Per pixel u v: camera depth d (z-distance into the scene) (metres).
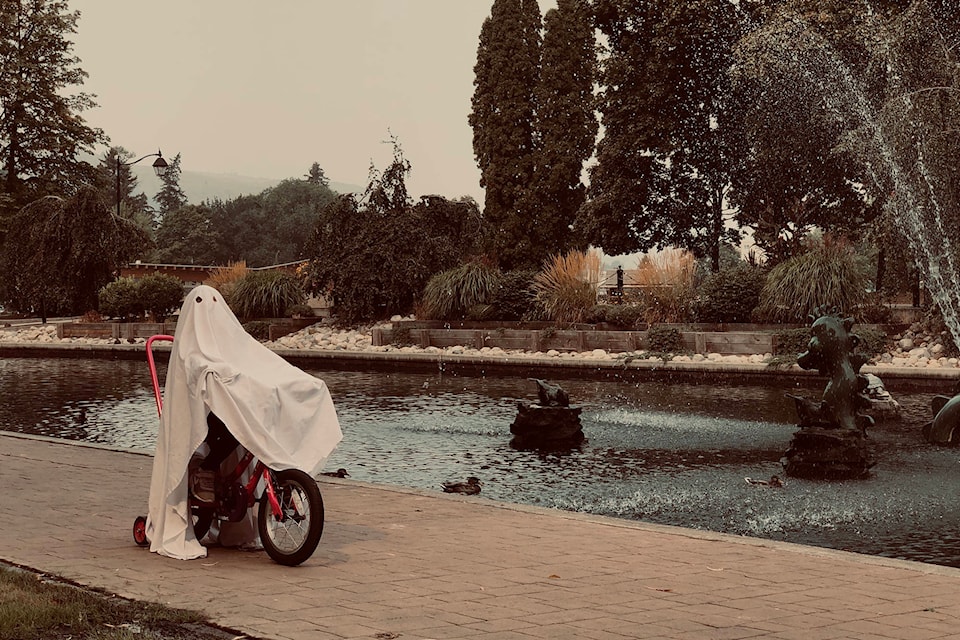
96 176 48.25
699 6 29.31
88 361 27.64
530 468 10.48
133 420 14.79
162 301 34.50
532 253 39.53
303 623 4.23
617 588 4.92
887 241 23.25
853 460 9.80
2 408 16.33
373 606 4.54
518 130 39.94
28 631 4.03
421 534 6.30
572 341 24.67
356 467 10.59
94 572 5.18
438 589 4.88
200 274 57.56
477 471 10.33
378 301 30.55
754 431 13.14
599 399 17.09
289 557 5.36
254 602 4.59
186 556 5.53
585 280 26.08
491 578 5.12
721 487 9.38
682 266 25.09
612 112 32.38
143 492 7.80
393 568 5.35
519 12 40.12
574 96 38.94
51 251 37.00
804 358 10.24
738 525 7.79
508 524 6.66
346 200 30.91
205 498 5.74
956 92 22.28
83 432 13.54
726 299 23.97
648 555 5.73
